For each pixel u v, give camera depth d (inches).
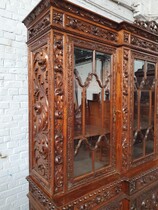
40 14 37.8
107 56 43.6
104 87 43.6
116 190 44.9
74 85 37.9
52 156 35.4
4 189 53.4
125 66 44.9
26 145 57.1
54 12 33.7
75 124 38.8
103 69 43.2
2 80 51.1
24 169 57.0
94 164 43.0
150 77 53.0
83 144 40.6
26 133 56.9
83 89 39.7
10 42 52.1
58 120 35.7
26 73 55.7
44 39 37.0
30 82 46.8
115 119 46.1
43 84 38.8
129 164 47.5
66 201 36.5
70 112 37.3
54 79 34.6
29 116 47.7
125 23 43.3
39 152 42.3
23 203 57.1
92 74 40.9
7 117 52.7
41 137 40.8
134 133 49.1
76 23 36.9
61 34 34.8
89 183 41.6
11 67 52.6
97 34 40.8
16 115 54.4
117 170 46.8
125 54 44.6
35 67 43.3
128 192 45.7
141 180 49.1
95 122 42.7
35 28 42.2
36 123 43.6
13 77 53.2
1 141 52.0
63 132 36.6
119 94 45.3
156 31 53.1
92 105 41.8
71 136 37.9
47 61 36.0
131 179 45.6
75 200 37.1
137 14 85.0
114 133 46.3
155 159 56.7
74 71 37.5
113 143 46.3
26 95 56.1
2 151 52.4
